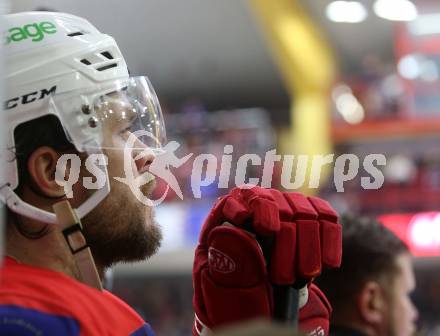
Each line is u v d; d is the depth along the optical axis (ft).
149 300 33.22
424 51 36.96
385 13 35.58
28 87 3.71
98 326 3.51
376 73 37.32
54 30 3.89
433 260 31.12
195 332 4.21
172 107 38.58
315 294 4.17
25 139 3.69
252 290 3.83
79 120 3.76
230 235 3.82
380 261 5.41
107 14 32.14
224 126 35.01
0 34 2.90
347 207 27.63
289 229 3.85
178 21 34.65
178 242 29.84
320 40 36.52
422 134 36.04
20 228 3.70
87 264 3.70
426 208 32.78
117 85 3.93
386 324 5.42
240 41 36.24
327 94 36.04
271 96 40.52
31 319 3.28
